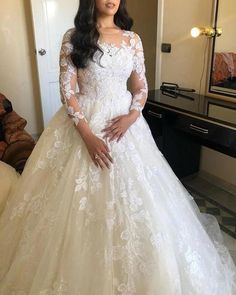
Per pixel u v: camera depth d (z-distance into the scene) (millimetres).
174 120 2287
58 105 3686
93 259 1204
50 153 1407
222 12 2234
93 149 1287
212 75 2430
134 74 1506
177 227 1365
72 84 1362
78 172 1312
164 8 2699
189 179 2795
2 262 1410
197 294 1309
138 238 1222
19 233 1392
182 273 1304
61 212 1275
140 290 1184
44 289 1201
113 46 1362
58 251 1236
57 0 3297
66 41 1354
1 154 2145
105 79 1375
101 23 1398
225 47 2270
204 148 2729
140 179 1322
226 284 1514
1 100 2590
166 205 1368
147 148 1461
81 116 1330
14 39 3475
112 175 1295
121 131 1360
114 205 1252
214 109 2172
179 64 2705
